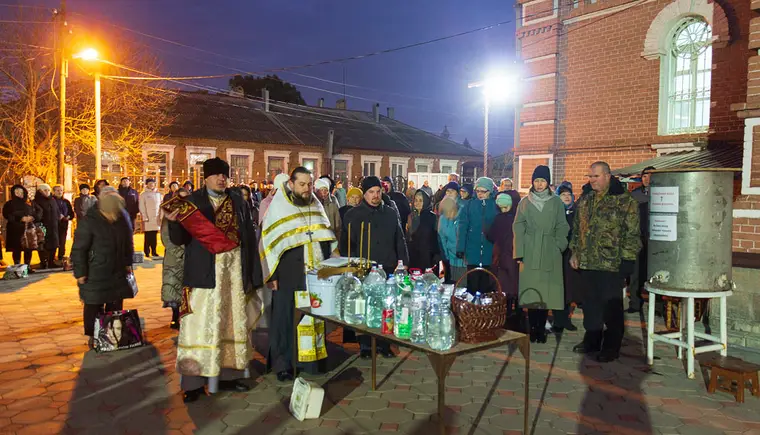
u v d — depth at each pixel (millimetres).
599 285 5973
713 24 10883
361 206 5996
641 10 11914
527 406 3969
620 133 12383
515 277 7023
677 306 7148
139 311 8133
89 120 23328
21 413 4477
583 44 12891
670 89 11766
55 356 5930
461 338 3807
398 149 37625
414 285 4320
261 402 4727
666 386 5102
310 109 39875
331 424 4281
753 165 6648
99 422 4316
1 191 19812
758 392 4840
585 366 5680
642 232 8062
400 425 4266
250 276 5055
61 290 9695
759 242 6605
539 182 6500
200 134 29656
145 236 14461
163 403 4695
